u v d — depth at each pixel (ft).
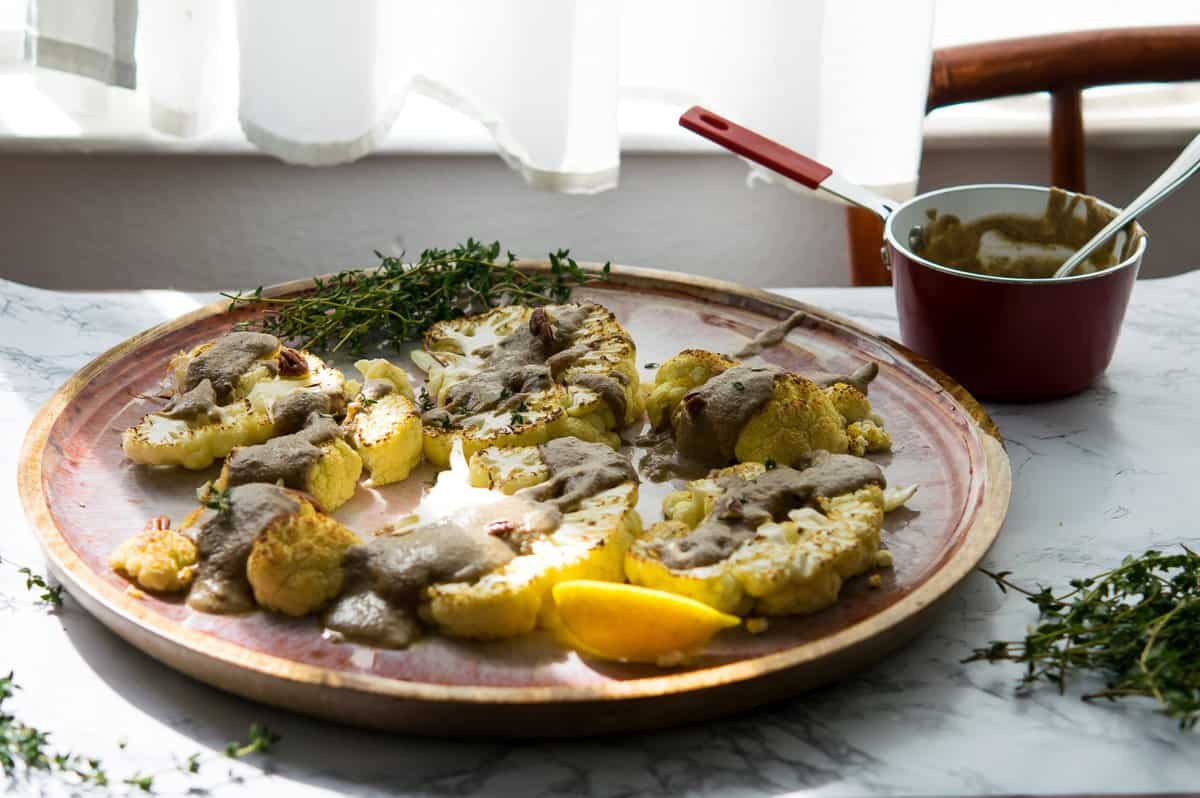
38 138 4.39
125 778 2.55
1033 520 3.01
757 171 4.12
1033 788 2.54
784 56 3.97
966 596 2.86
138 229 4.60
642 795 2.54
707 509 2.91
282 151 3.96
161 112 3.99
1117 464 3.14
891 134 4.00
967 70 4.11
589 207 4.65
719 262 4.75
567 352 3.21
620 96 4.14
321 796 2.53
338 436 3.01
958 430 3.12
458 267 3.50
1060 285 3.14
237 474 2.93
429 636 2.71
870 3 3.88
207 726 2.63
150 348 3.32
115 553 2.82
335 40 3.84
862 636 2.64
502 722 2.56
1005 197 3.38
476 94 4.01
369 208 4.62
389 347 3.40
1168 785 2.55
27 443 3.02
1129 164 4.66
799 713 2.66
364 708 2.57
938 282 3.21
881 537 2.90
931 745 2.61
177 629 2.64
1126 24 4.54
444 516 2.85
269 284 4.70
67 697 2.67
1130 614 2.68
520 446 3.05
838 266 4.75
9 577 2.86
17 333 3.44
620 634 2.65
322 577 2.73
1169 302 3.64
